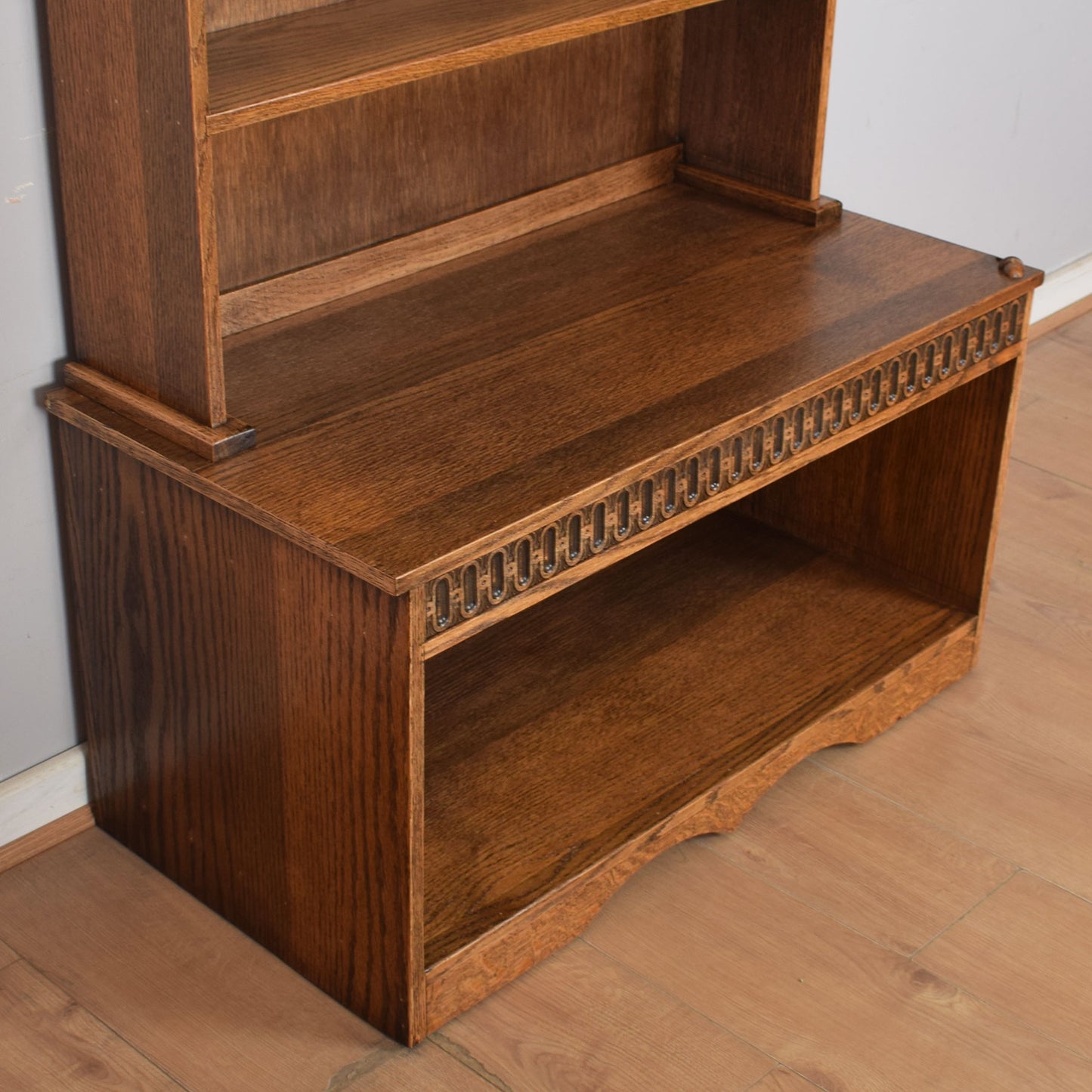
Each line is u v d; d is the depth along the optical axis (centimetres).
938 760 197
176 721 162
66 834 181
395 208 181
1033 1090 152
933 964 166
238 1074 151
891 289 182
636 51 200
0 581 164
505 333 168
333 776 146
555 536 140
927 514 208
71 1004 158
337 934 155
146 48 131
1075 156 310
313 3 160
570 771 177
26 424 159
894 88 257
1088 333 315
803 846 182
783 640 202
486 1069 152
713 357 164
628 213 202
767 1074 152
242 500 137
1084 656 217
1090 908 175
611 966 165
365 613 134
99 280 149
